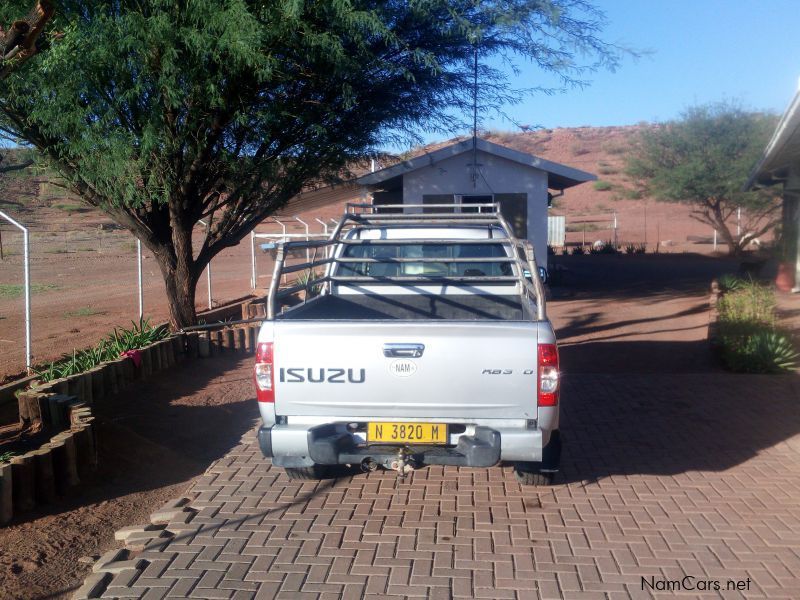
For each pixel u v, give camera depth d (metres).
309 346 4.83
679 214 62.72
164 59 8.36
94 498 5.74
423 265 7.28
